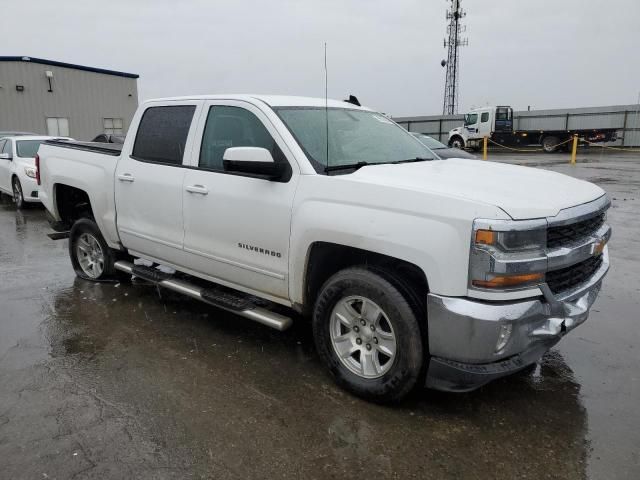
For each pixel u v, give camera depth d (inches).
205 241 166.4
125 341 170.4
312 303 148.2
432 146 418.9
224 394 137.6
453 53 2153.1
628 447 116.3
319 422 125.0
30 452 112.7
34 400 133.6
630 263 261.1
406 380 124.7
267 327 182.7
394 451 114.7
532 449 115.7
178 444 116.1
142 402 133.1
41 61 1218.6
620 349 165.2
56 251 295.3
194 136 170.4
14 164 457.1
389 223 121.6
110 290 220.1
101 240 217.5
